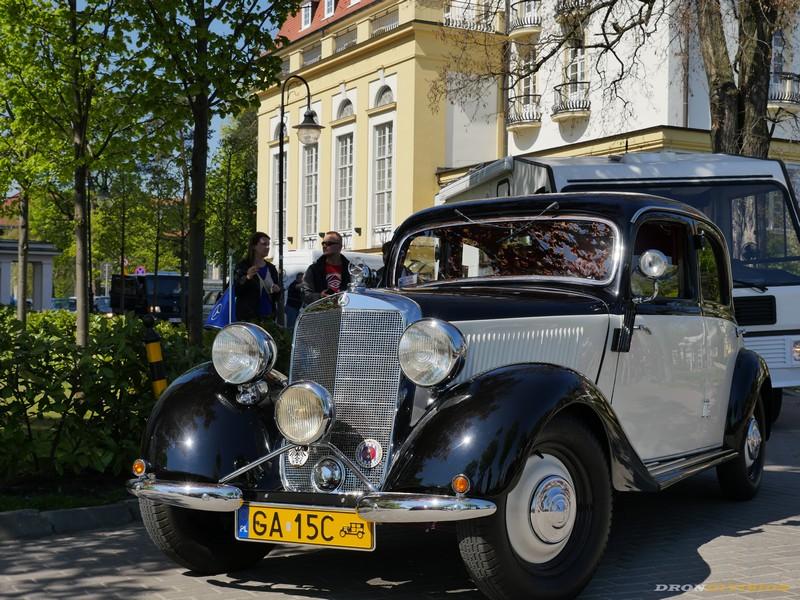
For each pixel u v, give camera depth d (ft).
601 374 17.08
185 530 16.29
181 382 16.65
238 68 37.37
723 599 15.14
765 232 35.27
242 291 33.04
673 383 19.10
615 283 17.67
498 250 19.13
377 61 104.63
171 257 190.39
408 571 16.99
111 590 15.92
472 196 46.73
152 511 16.15
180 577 16.74
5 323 22.65
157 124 46.19
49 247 168.45
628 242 17.84
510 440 13.56
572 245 18.35
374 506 13.47
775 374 34.42
